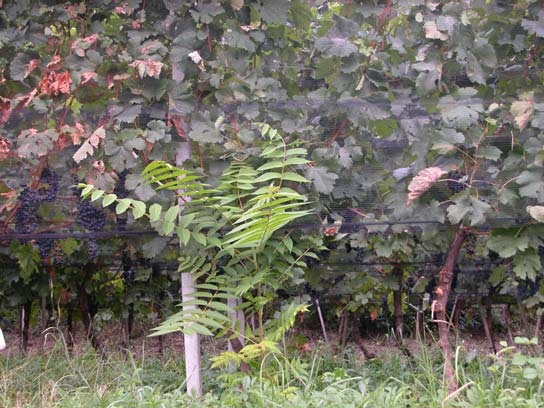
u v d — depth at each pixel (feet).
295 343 16.47
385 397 10.97
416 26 12.45
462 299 17.46
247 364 12.75
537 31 11.96
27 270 15.40
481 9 12.30
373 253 15.65
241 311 13.28
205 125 12.21
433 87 12.17
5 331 20.42
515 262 12.90
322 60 12.48
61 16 12.12
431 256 15.75
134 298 16.71
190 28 12.30
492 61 12.30
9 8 12.19
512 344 17.25
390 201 12.79
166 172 12.42
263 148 12.32
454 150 12.42
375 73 12.42
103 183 12.33
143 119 12.35
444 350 12.72
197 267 12.40
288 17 12.89
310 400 10.74
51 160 12.59
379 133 12.66
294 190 12.62
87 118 12.35
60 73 12.15
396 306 16.90
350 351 17.28
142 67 11.75
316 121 12.69
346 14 12.57
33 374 14.08
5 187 12.66
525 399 10.85
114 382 13.62
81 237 12.69
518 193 12.45
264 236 11.94
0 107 12.27
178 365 15.83
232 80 12.41
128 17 12.41
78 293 16.92
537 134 12.44
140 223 12.84
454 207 12.19
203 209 12.50
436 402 10.92
